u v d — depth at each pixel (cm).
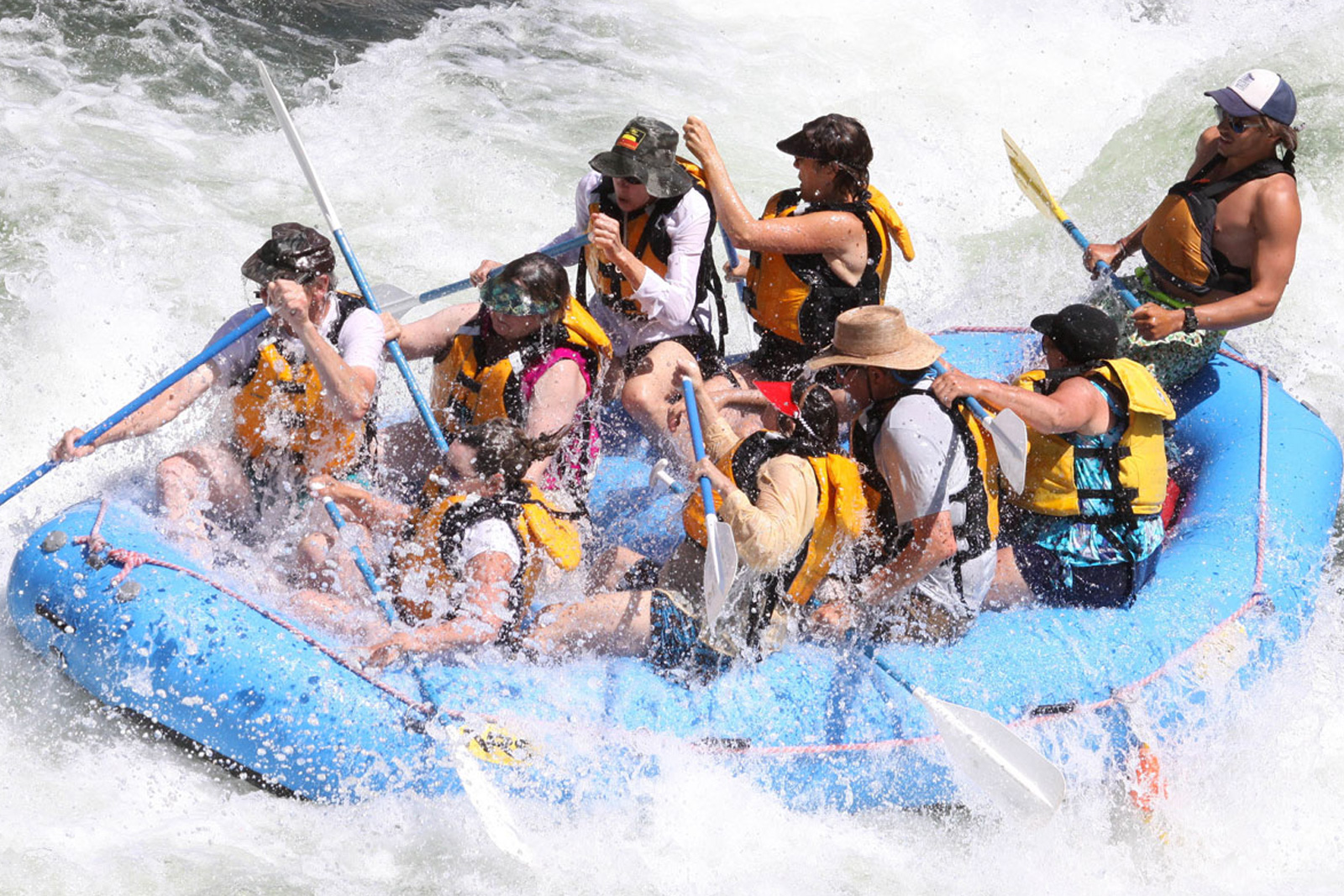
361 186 3092
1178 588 1692
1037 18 4369
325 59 3750
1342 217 3003
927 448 1402
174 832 1428
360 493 1644
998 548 1683
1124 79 4062
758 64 4112
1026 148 3703
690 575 1535
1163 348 1970
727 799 1455
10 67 3403
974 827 1565
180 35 3697
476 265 2819
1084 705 1541
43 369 2328
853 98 3950
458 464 1498
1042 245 3106
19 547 1756
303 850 1427
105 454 2092
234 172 3106
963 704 1508
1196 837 1561
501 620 1465
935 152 3638
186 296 2591
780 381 1877
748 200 3234
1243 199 1839
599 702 1452
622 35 4200
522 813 1421
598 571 1616
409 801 1424
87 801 1459
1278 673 1669
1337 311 2800
